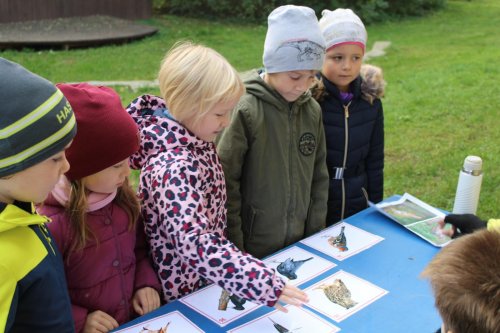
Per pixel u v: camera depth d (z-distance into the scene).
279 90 2.22
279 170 2.28
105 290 1.69
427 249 2.12
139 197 1.80
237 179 2.23
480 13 15.51
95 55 9.32
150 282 1.81
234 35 11.90
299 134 2.33
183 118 1.76
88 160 1.51
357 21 2.54
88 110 1.49
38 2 11.64
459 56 9.75
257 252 2.35
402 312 1.72
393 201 2.56
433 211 2.47
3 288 1.22
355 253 2.07
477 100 6.99
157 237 1.79
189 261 1.58
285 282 1.56
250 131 2.20
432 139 5.71
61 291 1.40
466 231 2.16
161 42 10.73
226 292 1.80
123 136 1.55
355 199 2.79
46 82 1.27
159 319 1.65
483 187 4.53
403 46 10.90
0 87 1.17
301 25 2.12
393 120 6.30
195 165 1.74
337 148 2.68
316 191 2.52
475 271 1.16
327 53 2.56
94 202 1.62
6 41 9.36
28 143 1.20
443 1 16.14
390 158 5.24
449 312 1.18
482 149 5.39
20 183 1.24
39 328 1.34
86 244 1.62
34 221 1.31
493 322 1.10
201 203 1.67
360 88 2.69
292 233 2.38
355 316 1.69
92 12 12.45
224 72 1.72
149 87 7.23
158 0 14.18
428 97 7.18
